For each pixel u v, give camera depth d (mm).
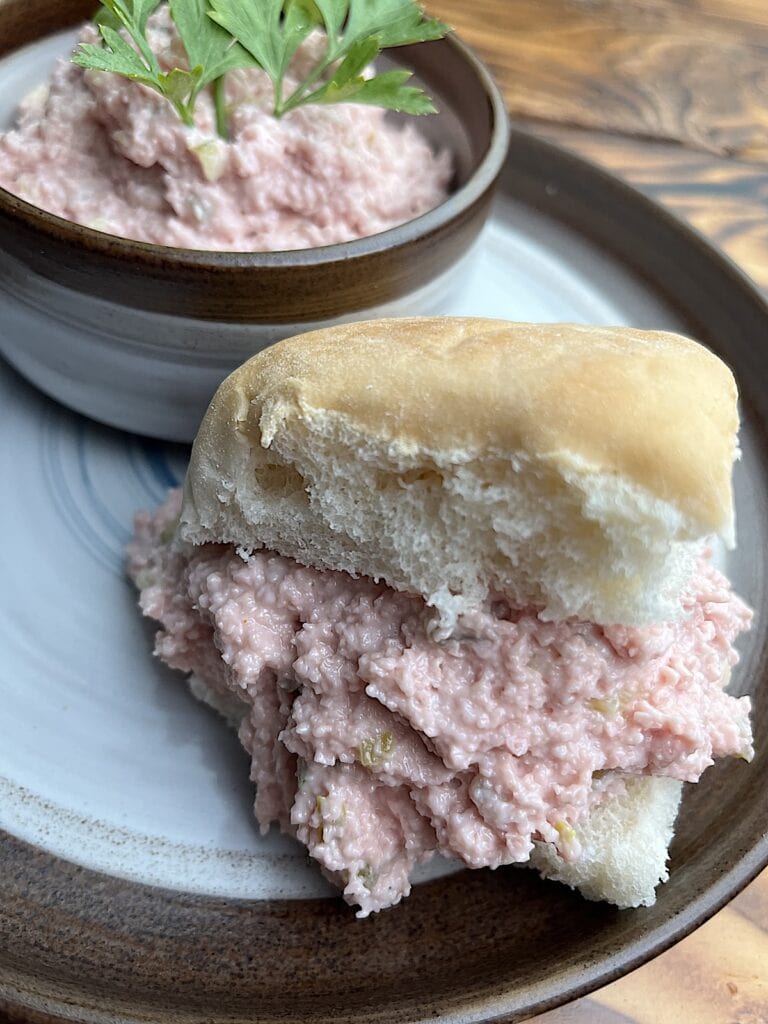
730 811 113
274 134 143
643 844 107
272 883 111
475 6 239
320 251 123
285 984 99
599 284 184
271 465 112
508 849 102
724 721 114
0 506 142
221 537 119
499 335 106
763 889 115
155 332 128
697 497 91
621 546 95
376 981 99
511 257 187
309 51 155
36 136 149
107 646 130
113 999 92
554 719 106
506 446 96
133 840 112
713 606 120
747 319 167
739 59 236
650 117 217
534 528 99
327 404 102
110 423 150
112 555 140
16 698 123
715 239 192
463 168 162
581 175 191
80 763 118
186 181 140
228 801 118
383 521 107
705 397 99
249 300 124
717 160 209
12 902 103
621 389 95
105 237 119
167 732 123
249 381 111
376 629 109
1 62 155
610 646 107
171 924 105
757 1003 106
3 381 157
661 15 246
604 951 97
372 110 158
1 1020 93
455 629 106
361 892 104
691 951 109
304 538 113
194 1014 91
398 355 104
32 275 126
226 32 138
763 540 145
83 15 162
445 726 102
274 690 117
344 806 106
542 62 227
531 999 93
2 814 111
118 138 141
